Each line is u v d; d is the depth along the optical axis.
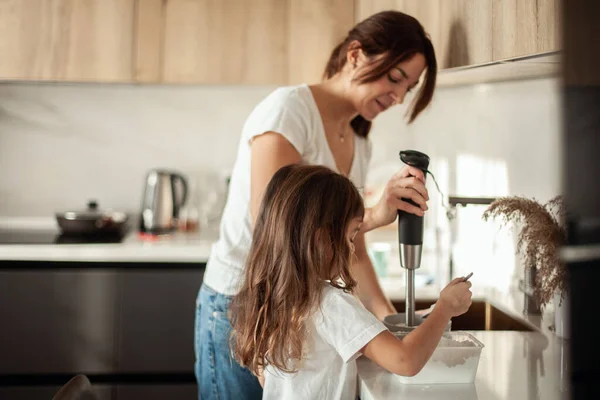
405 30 1.41
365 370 1.20
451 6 1.43
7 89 2.97
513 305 1.40
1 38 2.56
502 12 1.14
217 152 3.07
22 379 2.49
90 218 2.64
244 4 2.60
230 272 1.45
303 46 2.60
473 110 1.91
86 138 3.02
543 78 1.36
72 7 2.58
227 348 1.44
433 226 2.40
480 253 1.71
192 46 2.60
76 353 2.49
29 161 3.00
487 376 1.14
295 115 1.41
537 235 1.22
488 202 1.36
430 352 1.09
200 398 1.54
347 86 1.47
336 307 1.15
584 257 0.57
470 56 1.31
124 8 2.59
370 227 1.36
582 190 0.57
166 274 2.49
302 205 1.20
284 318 1.17
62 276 2.47
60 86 2.98
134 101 3.02
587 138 0.55
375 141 2.95
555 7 0.93
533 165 1.40
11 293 2.46
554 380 1.12
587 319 0.57
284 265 1.19
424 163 1.28
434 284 2.11
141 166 3.05
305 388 1.18
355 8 2.59
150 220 2.81
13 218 3.00
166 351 2.50
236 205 1.48
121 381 2.51
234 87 3.04
